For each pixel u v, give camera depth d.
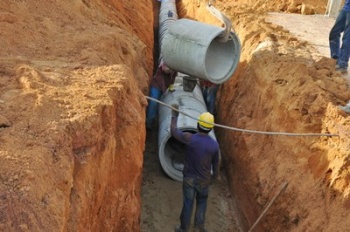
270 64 8.46
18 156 3.64
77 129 4.35
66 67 5.84
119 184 5.57
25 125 4.13
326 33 10.96
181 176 8.42
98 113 4.68
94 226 4.63
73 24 7.81
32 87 4.82
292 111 6.76
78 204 4.07
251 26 11.02
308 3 13.67
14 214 3.20
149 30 12.57
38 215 3.30
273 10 13.51
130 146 5.67
